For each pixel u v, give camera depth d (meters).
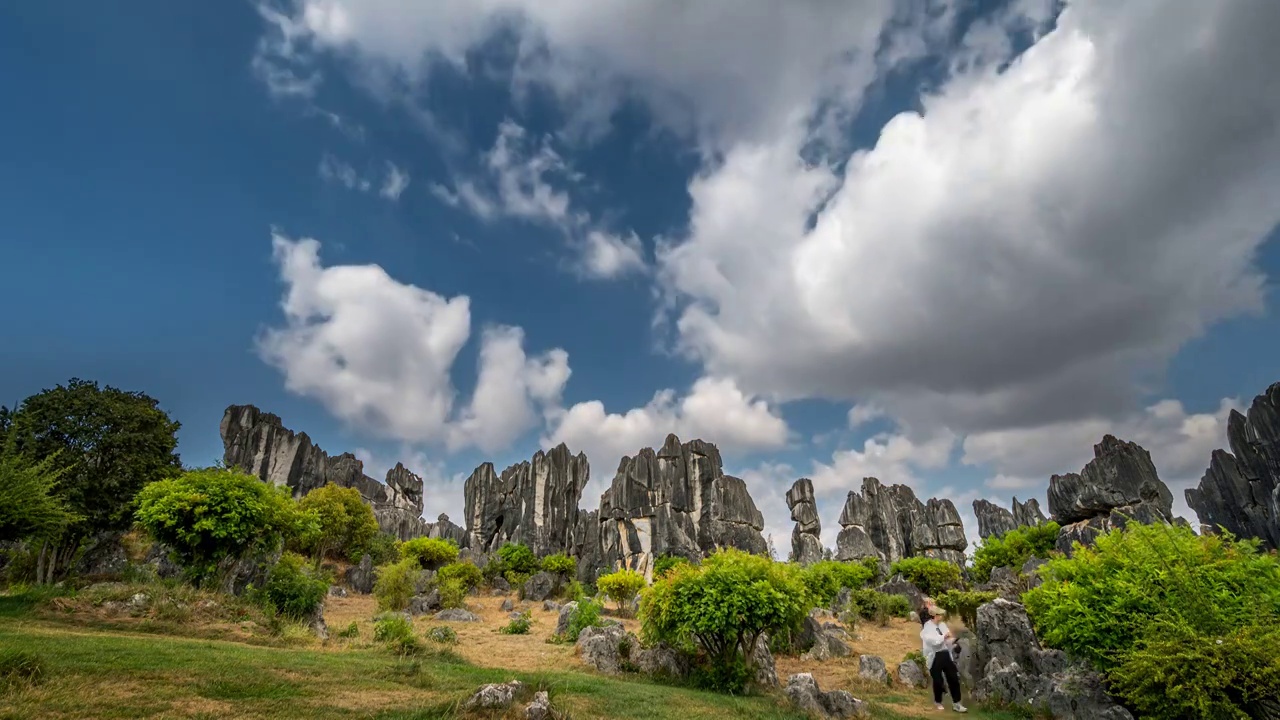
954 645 10.16
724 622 19.19
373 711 10.23
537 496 90.69
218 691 10.36
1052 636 15.87
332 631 26.52
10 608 17.12
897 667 25.80
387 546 66.69
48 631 14.48
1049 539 67.50
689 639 20.92
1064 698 16.16
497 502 93.38
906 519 98.81
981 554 73.50
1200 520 73.00
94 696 9.12
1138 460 66.88
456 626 36.59
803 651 30.27
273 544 29.20
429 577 56.97
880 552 92.62
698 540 81.69
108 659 11.38
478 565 77.75
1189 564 14.23
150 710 8.84
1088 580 15.77
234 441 79.38
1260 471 66.12
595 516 89.12
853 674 24.84
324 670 13.55
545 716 10.44
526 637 31.94
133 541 42.06
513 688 11.35
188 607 19.98
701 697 16.58
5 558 32.16
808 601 22.36
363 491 90.12
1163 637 13.09
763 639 22.77
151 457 34.12
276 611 22.80
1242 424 68.94
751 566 21.72
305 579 25.19
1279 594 13.21
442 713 10.38
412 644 21.38
